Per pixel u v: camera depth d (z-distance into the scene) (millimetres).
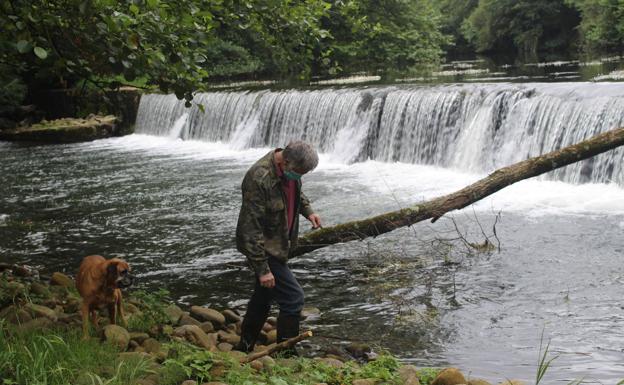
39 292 7098
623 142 8211
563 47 43594
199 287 8312
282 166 5238
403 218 7996
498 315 6977
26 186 16031
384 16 33844
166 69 6781
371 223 7992
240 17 8562
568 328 6539
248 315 5781
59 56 6387
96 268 5523
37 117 27000
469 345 6293
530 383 5359
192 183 15211
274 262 5453
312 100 19203
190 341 5832
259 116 20578
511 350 6125
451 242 9555
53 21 6035
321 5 8906
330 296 7770
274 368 5016
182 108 23562
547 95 14227
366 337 6590
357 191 13656
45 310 6191
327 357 5965
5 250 10305
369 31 10352
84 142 24734
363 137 17562
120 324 6066
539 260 8594
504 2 44719
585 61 28891
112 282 5484
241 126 21109
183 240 10453
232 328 6695
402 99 16953
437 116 16172
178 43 6754
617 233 9516
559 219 10438
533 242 9344
